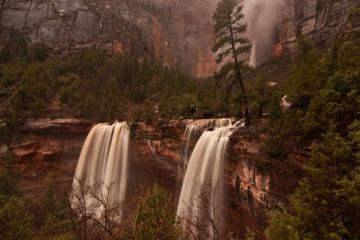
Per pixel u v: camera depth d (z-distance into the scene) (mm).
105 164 49031
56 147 54219
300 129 16984
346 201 8383
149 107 47344
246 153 21672
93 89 66875
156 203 13023
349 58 15844
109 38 112500
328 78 14820
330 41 62469
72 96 61031
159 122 40375
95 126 54000
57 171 54062
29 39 100312
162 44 146000
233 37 26234
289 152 17531
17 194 39406
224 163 24922
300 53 33906
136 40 124938
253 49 98875
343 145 9680
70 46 102938
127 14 134875
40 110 55375
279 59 84250
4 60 74812
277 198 17953
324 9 74312
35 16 107688
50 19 107812
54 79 68812
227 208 24562
